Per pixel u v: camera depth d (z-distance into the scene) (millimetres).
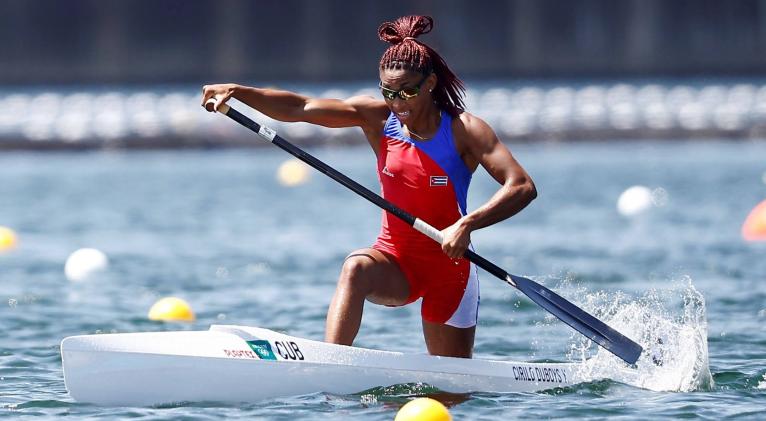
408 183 25406
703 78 181375
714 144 125688
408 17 25266
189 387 23734
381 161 25844
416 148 25250
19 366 29516
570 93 131125
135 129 123500
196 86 175750
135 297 41938
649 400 25281
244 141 123125
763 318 36438
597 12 185625
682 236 58875
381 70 24812
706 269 47312
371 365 25031
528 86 164875
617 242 56750
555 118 125500
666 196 79500
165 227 65562
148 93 150000
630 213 70500
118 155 120688
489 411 23969
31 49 180375
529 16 185125
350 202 79312
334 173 25391
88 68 181500
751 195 79312
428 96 24906
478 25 185375
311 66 184375
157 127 123750
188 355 23625
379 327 35750
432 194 25359
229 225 66312
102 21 180875
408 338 33906
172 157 118812
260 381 24109
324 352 24656
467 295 26375
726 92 131125
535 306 39500
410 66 24484
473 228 24438
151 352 23422
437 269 25828
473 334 26891
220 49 183250
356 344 32969
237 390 23984
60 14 180375
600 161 108688
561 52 186625
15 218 70312
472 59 185500
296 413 23203
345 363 24812
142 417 22766
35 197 83062
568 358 31172
